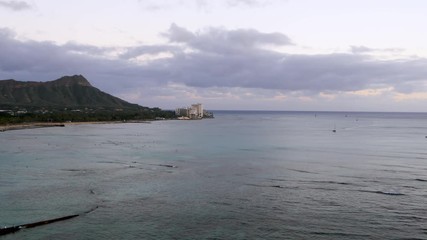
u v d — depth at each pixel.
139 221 43.84
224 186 60.25
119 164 82.69
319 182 63.19
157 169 76.38
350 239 39.16
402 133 188.00
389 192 56.03
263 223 43.38
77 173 71.25
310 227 42.19
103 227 41.94
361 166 80.25
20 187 58.84
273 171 73.88
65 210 47.28
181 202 51.06
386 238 39.31
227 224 43.06
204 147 117.81
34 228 41.38
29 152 100.81
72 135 160.75
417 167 78.81
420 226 42.41
